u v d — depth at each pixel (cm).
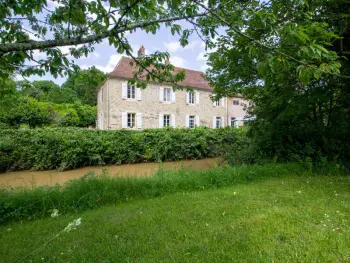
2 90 284
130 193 397
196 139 1052
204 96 1992
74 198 354
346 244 209
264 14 172
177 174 482
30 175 723
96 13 171
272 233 237
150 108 1684
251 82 635
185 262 195
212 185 452
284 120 624
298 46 164
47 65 211
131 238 242
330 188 395
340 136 603
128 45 228
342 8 406
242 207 318
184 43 250
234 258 197
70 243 236
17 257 211
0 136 757
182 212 311
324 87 518
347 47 456
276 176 512
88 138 850
